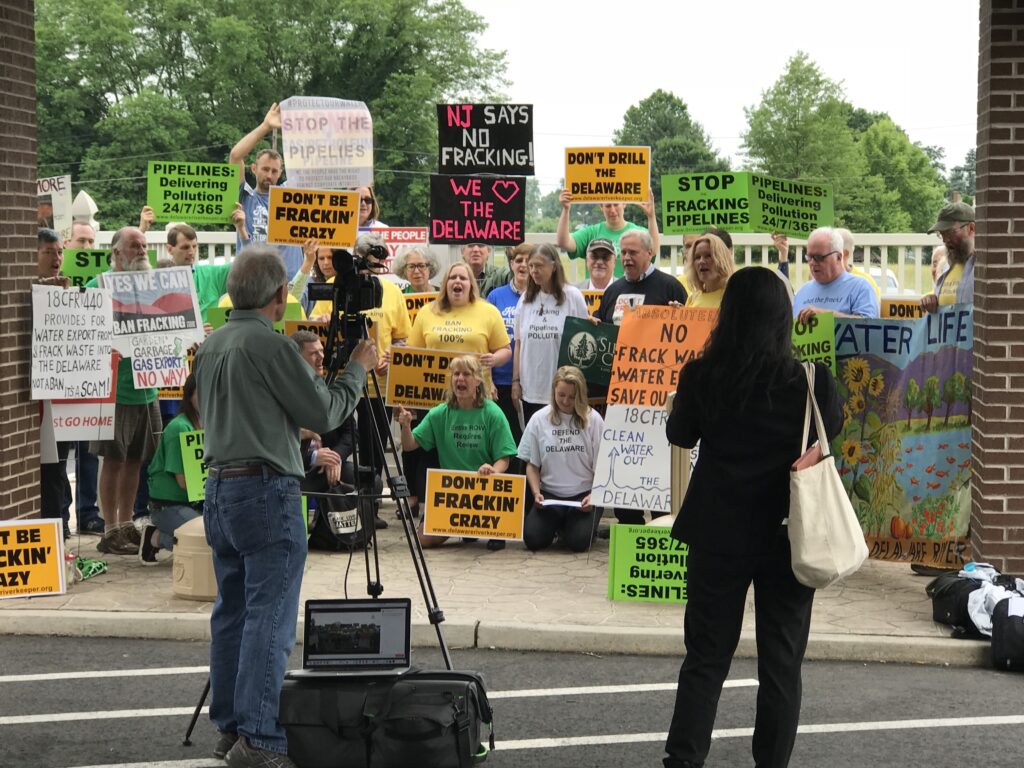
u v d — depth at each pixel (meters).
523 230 9.05
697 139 93.06
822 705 5.29
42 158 57.91
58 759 4.65
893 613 6.45
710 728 4.14
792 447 4.12
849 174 60.91
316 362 7.25
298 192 8.25
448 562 7.50
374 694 4.37
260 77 56.38
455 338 8.38
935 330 7.05
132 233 7.69
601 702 5.32
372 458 5.03
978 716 5.15
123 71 58.91
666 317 6.86
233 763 4.35
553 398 7.78
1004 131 6.55
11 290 7.01
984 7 6.67
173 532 7.34
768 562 4.14
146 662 5.85
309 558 7.56
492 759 4.67
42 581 6.68
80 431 7.36
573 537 7.73
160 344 7.62
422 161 55.81
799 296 8.00
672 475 6.73
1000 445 6.61
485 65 60.03
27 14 7.11
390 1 57.22
